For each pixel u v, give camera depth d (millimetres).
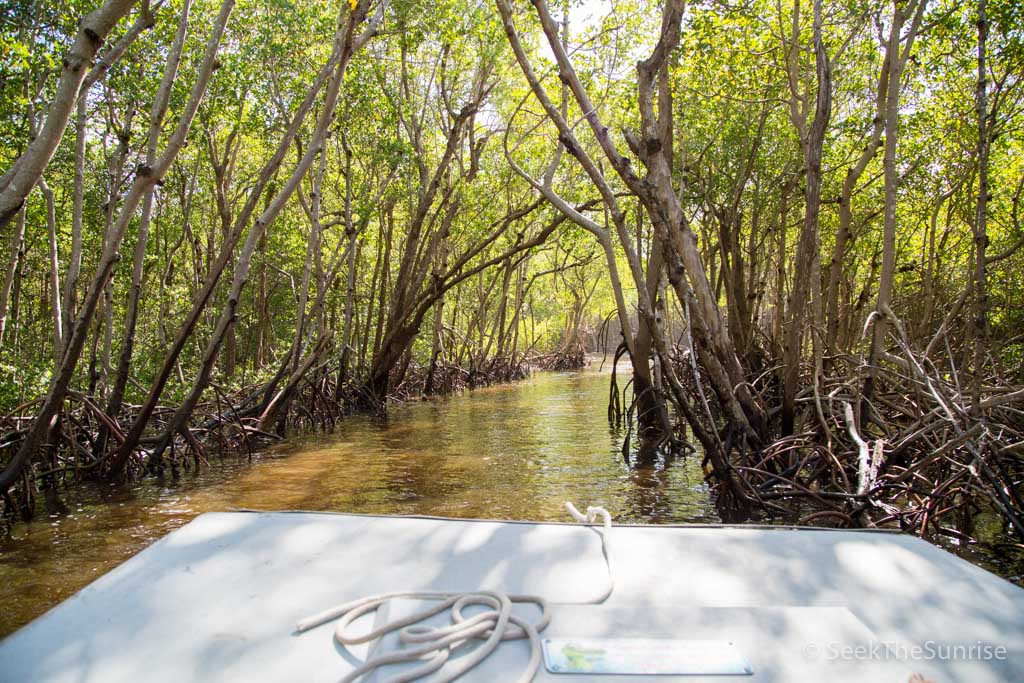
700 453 11336
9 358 15266
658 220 8422
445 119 22188
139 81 12961
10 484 7340
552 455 11289
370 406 18875
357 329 24547
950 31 10305
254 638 1558
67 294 10383
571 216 11266
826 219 16672
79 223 10555
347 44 9992
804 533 2295
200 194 20234
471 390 27078
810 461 8266
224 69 14305
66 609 1711
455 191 21422
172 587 1833
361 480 9328
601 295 49219
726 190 15844
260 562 2016
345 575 1919
